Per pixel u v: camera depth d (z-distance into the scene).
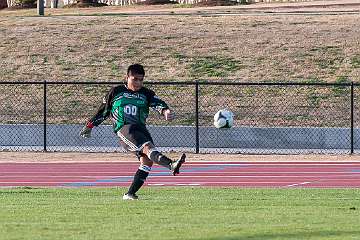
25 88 102.94
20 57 115.19
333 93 98.94
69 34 123.81
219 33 122.94
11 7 180.25
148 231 30.50
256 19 130.75
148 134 41.22
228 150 83.12
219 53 114.88
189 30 124.81
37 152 81.12
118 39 121.19
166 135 85.75
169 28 126.12
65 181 58.56
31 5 180.62
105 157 77.12
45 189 49.72
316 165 69.62
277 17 132.00
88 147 84.94
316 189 50.38
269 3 166.62
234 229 31.06
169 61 112.69
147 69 110.31
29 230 30.69
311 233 30.14
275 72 107.69
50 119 95.56
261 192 47.78
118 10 162.62
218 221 33.41
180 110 96.25
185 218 34.31
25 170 66.25
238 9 153.12
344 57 111.75
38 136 86.88
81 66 111.94
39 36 123.12
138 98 41.09
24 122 94.88
